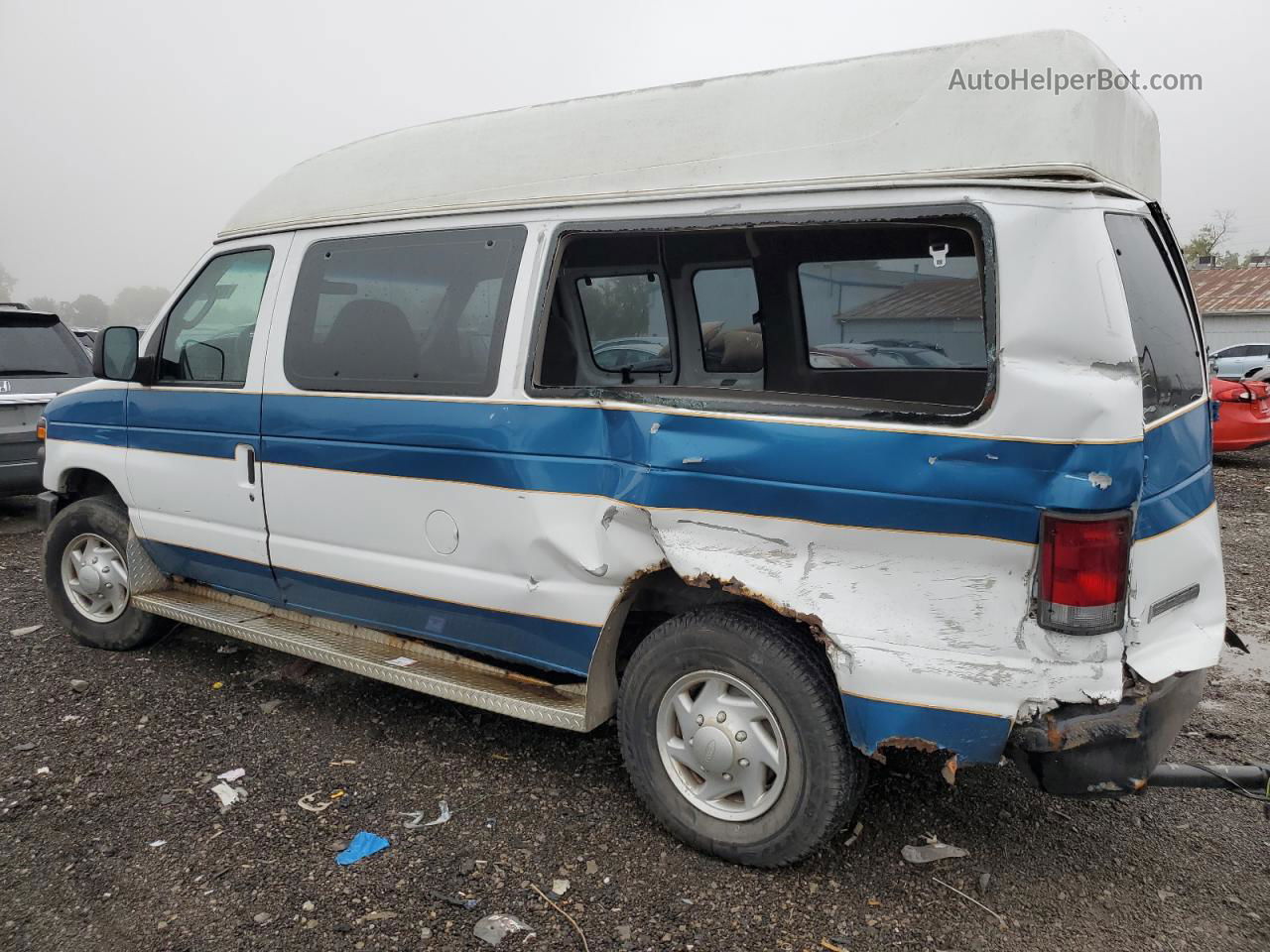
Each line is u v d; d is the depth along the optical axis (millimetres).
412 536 3652
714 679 3006
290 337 3994
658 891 2893
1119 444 2377
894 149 2682
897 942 2664
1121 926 2752
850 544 2689
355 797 3455
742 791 2994
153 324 4602
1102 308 2414
